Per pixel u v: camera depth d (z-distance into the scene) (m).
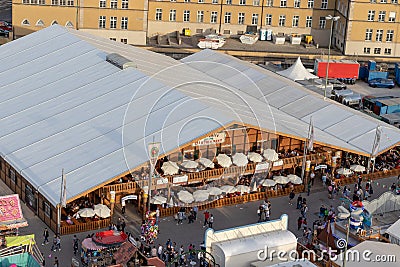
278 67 156.12
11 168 104.31
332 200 108.19
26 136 106.75
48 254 92.00
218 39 162.88
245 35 168.25
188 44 164.88
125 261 87.44
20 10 158.75
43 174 98.69
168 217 101.00
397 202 100.94
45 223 98.12
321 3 171.62
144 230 95.50
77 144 103.25
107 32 161.75
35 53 128.12
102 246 90.81
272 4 170.88
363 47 167.00
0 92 118.19
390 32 166.50
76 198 94.50
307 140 108.62
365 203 99.25
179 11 168.62
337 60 159.00
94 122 107.12
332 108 123.69
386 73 159.38
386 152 120.56
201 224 100.06
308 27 172.75
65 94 114.94
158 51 161.75
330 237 93.75
